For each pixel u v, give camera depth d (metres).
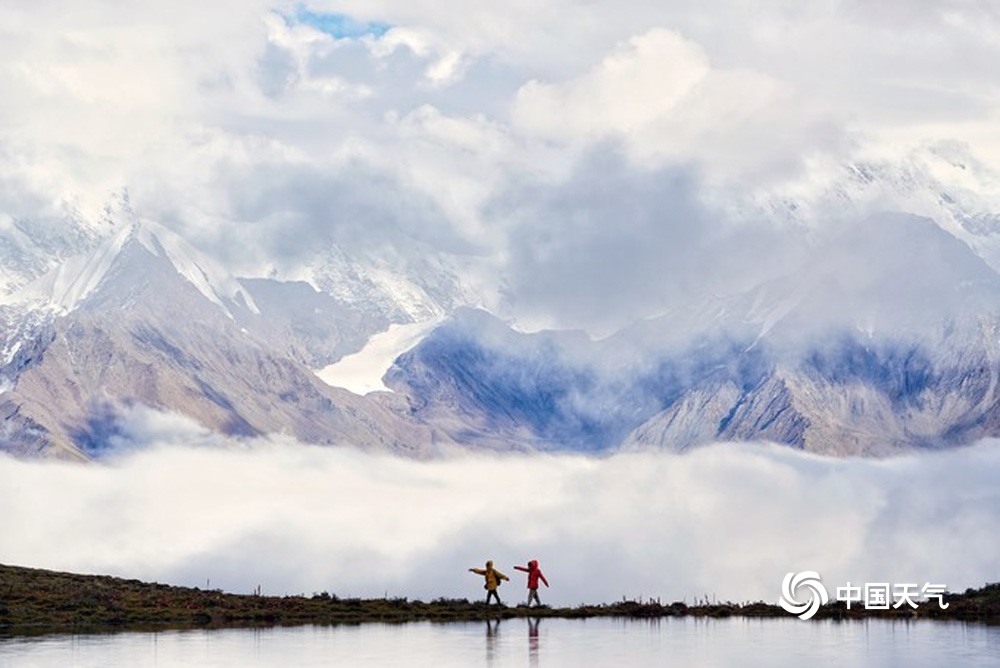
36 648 74.00
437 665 65.75
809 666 63.59
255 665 66.00
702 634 81.06
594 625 89.19
